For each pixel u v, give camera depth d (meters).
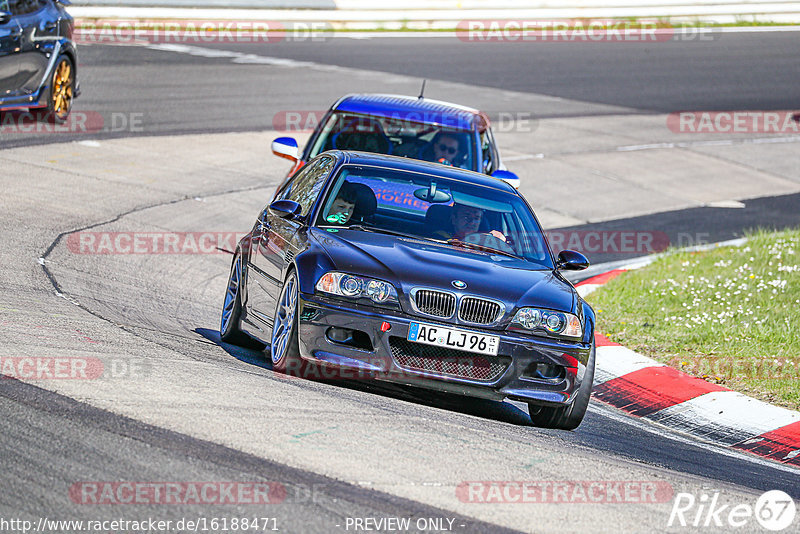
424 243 26.14
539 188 61.66
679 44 119.88
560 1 123.62
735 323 37.03
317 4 110.81
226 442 18.59
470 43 109.69
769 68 109.56
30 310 27.41
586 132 77.25
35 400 19.61
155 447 17.92
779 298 40.41
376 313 23.38
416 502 17.06
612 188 63.88
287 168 57.12
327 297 23.62
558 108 83.88
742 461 24.75
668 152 74.44
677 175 68.88
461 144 39.34
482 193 28.81
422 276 23.94
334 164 28.77
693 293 41.28
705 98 93.94
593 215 57.72
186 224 44.38
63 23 56.81
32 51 53.56
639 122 82.69
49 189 45.00
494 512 17.17
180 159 55.28
